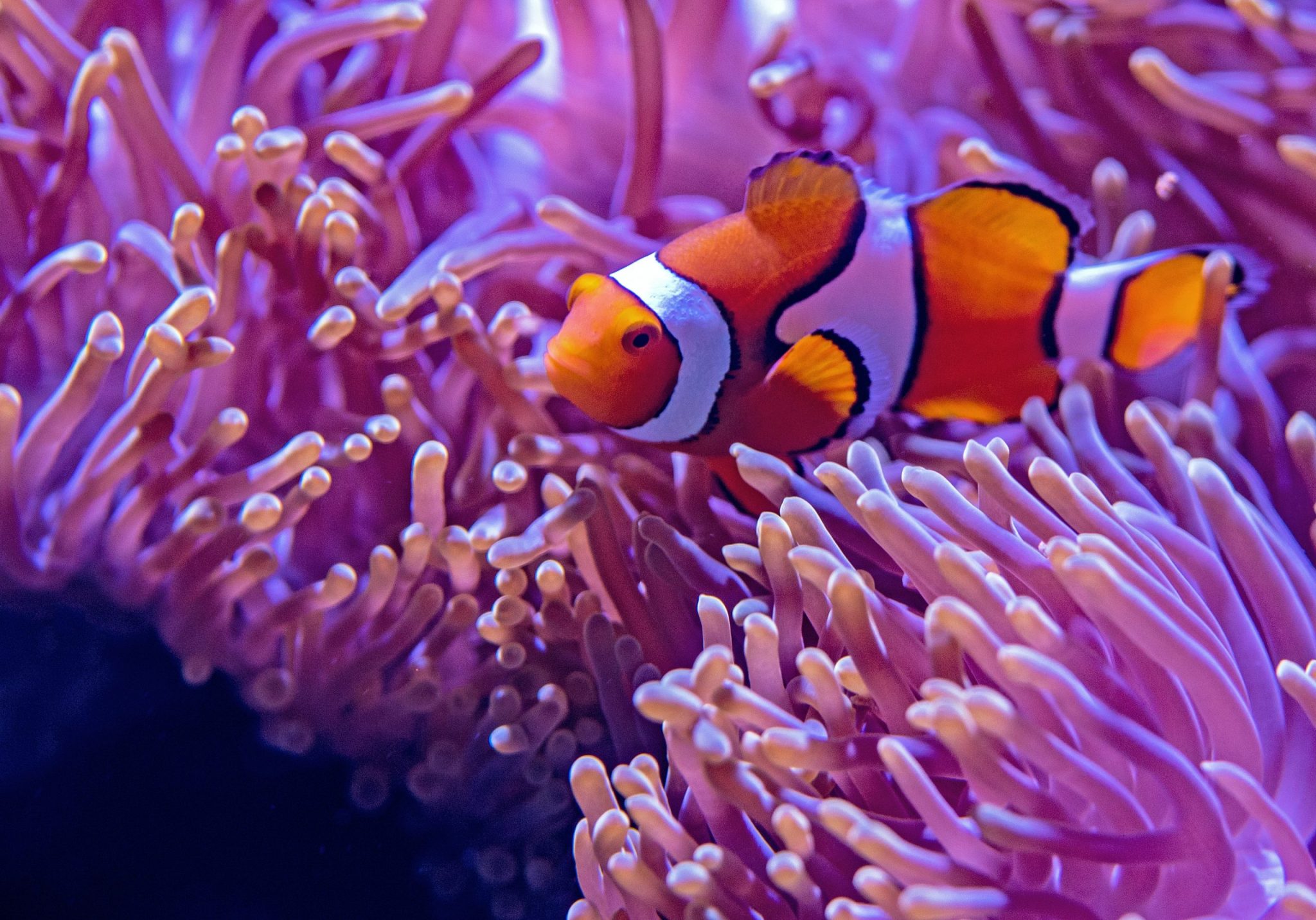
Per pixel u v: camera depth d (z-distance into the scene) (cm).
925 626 25
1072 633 25
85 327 29
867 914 23
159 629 28
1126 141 31
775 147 33
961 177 32
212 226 29
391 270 30
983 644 24
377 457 29
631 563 28
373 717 29
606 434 30
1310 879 24
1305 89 31
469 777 29
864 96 32
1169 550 26
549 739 28
